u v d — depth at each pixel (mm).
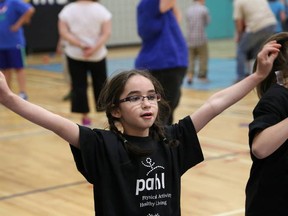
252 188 3047
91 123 8766
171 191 2762
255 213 3035
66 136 2678
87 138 2689
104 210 2662
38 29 20375
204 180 5852
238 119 8875
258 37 11250
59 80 14070
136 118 2719
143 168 2707
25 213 5023
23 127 8828
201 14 12578
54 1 20453
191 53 12656
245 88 2926
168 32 6387
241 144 7332
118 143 2732
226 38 24297
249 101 10391
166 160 2770
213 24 24078
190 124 2893
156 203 2711
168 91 6375
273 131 2785
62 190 5660
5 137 8156
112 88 2777
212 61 16641
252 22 11219
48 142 7781
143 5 6375
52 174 6230
